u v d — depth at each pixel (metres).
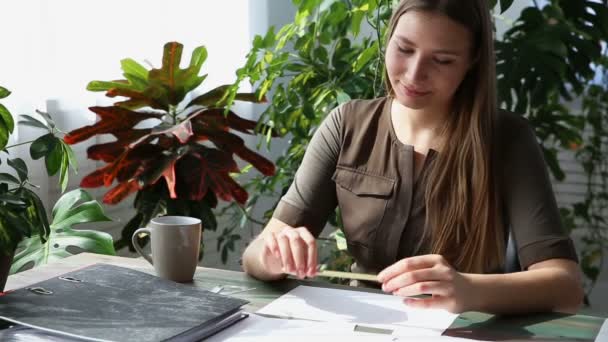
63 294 1.15
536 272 1.23
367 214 1.53
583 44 2.36
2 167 2.16
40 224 1.42
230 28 2.91
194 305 1.12
